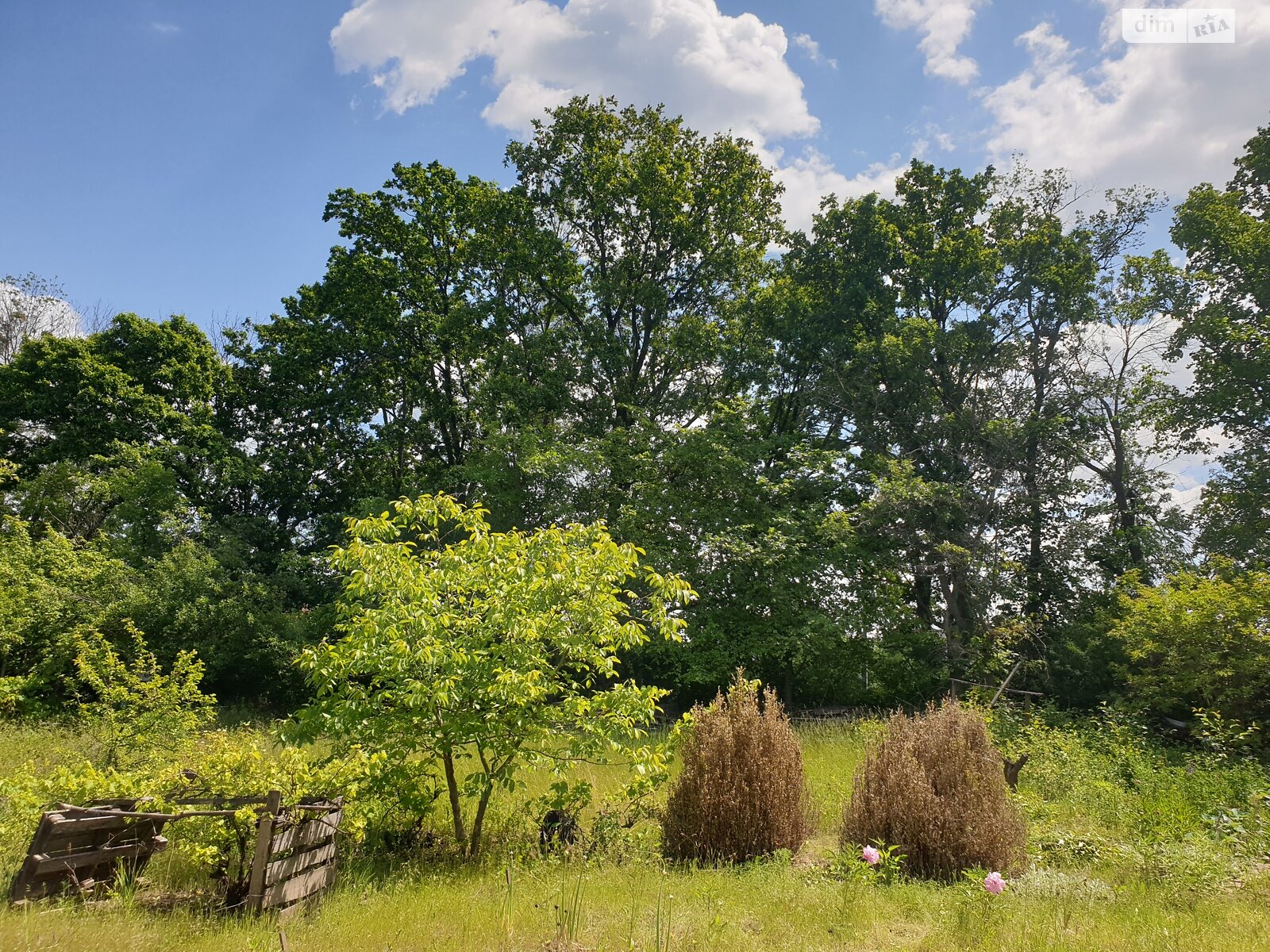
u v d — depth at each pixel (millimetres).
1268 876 6965
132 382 24953
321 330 27266
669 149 24484
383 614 7848
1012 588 20688
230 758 6621
